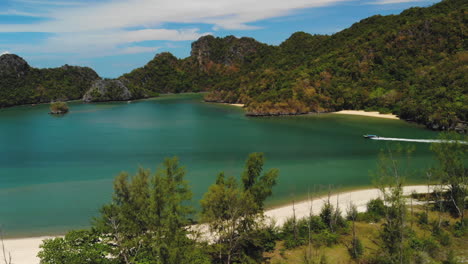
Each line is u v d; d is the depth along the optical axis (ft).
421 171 218.59
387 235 118.83
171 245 96.12
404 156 271.08
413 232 130.21
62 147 343.67
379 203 152.76
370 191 193.57
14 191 210.59
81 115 644.27
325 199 182.60
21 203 189.78
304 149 316.81
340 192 194.59
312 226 140.05
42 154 313.32
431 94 449.06
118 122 533.14
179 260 91.50
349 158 278.87
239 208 110.73
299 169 248.32
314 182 215.92
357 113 559.79
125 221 111.86
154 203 107.45
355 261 118.83
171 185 113.09
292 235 135.23
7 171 258.16
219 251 114.62
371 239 132.77
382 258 113.91
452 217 147.64
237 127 461.37
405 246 112.57
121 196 116.57
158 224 106.42
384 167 150.82
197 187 211.41
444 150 150.51
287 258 121.70
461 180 148.15
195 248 105.91
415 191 179.32
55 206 184.65
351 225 144.36
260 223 124.77
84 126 494.59
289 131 419.33
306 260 116.78
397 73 604.08
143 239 110.42
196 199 188.75
